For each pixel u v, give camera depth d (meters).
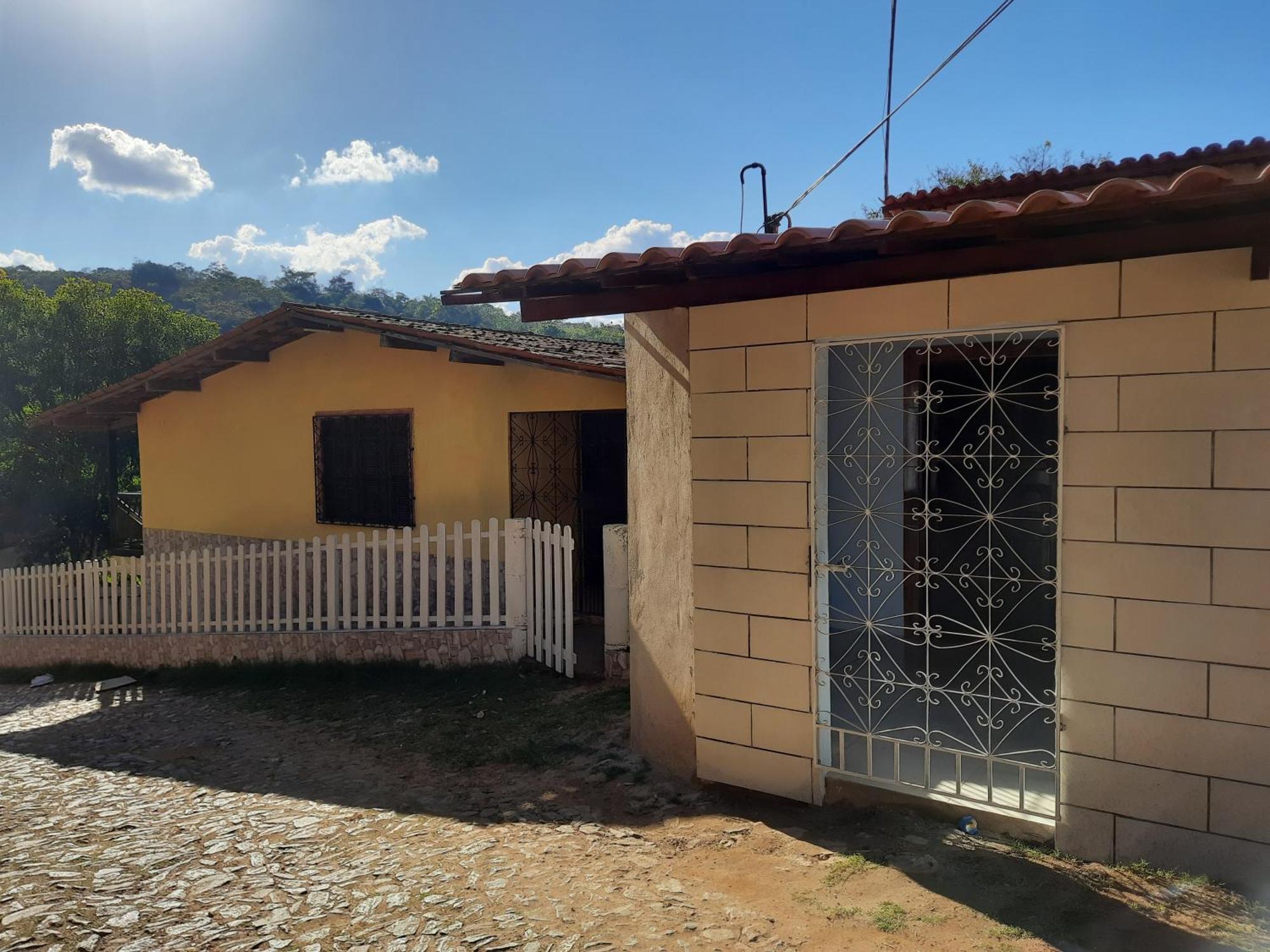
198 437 12.70
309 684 9.15
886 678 4.71
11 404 21.44
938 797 4.39
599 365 8.38
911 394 6.02
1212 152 6.92
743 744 4.97
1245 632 3.50
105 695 10.12
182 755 7.10
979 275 4.05
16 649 13.06
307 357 11.35
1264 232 3.29
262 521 12.00
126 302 22.66
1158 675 3.69
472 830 4.85
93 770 6.83
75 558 20.72
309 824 5.13
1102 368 3.76
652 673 5.64
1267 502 3.44
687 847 4.43
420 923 3.73
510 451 9.62
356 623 9.57
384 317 10.71
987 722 4.32
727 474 4.91
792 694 4.74
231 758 6.88
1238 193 3.05
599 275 4.70
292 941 3.64
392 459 10.64
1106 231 3.61
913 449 6.05
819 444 4.60
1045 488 5.77
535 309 5.34
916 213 3.70
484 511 9.80
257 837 4.96
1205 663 3.59
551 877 4.12
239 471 12.21
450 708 7.57
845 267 4.33
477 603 8.73
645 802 5.11
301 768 6.43
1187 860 3.67
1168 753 3.69
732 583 4.94
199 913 3.97
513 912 3.77
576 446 10.13
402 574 10.44
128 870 4.54
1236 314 3.47
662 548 5.47
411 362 10.34
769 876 4.00
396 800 5.50
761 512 4.79
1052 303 3.87
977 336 4.24
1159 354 3.63
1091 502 3.81
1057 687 3.96
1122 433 3.73
